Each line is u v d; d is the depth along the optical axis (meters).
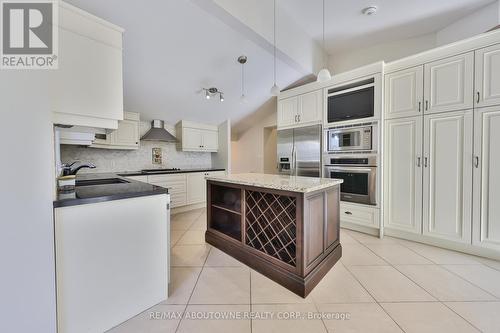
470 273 1.89
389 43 3.57
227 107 4.35
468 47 2.15
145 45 2.49
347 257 2.21
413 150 2.54
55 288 1.12
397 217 2.69
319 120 3.37
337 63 4.06
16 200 1.01
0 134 0.97
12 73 1.00
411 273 1.90
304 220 1.63
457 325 1.30
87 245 1.21
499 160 2.04
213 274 1.92
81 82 1.26
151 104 3.63
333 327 1.30
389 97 2.71
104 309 1.28
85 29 1.27
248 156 5.67
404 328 1.28
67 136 1.81
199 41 2.64
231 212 2.47
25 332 1.05
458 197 2.26
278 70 3.63
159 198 1.52
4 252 0.99
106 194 1.30
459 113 2.22
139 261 1.43
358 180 2.93
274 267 1.82
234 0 2.14
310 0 2.61
